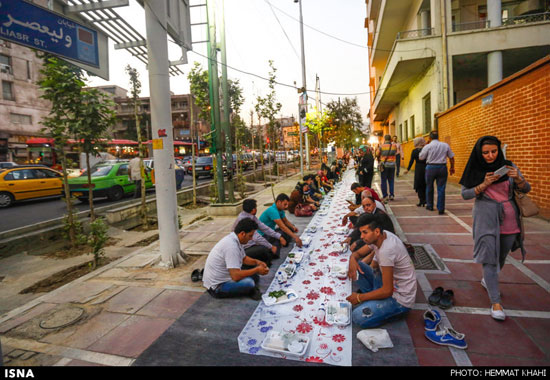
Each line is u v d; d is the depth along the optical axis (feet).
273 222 17.47
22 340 9.75
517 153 22.02
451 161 22.04
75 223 21.66
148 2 15.06
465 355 7.80
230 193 30.55
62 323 10.64
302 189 26.86
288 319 9.98
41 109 104.32
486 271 9.61
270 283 12.92
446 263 13.57
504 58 44.29
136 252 18.44
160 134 15.57
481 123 28.55
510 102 22.95
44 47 10.37
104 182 39.47
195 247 19.11
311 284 12.43
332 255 15.57
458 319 9.37
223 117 30.32
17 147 96.89
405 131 66.85
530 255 13.53
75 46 11.73
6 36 9.15
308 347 8.48
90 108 19.94
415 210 24.47
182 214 33.83
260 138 59.26
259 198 40.11
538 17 47.57
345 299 11.09
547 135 18.40
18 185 39.11
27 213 34.32
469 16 49.57
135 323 10.48
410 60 43.11
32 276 16.94
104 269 15.83
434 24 42.73
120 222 27.78
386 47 77.61
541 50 41.11
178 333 9.59
